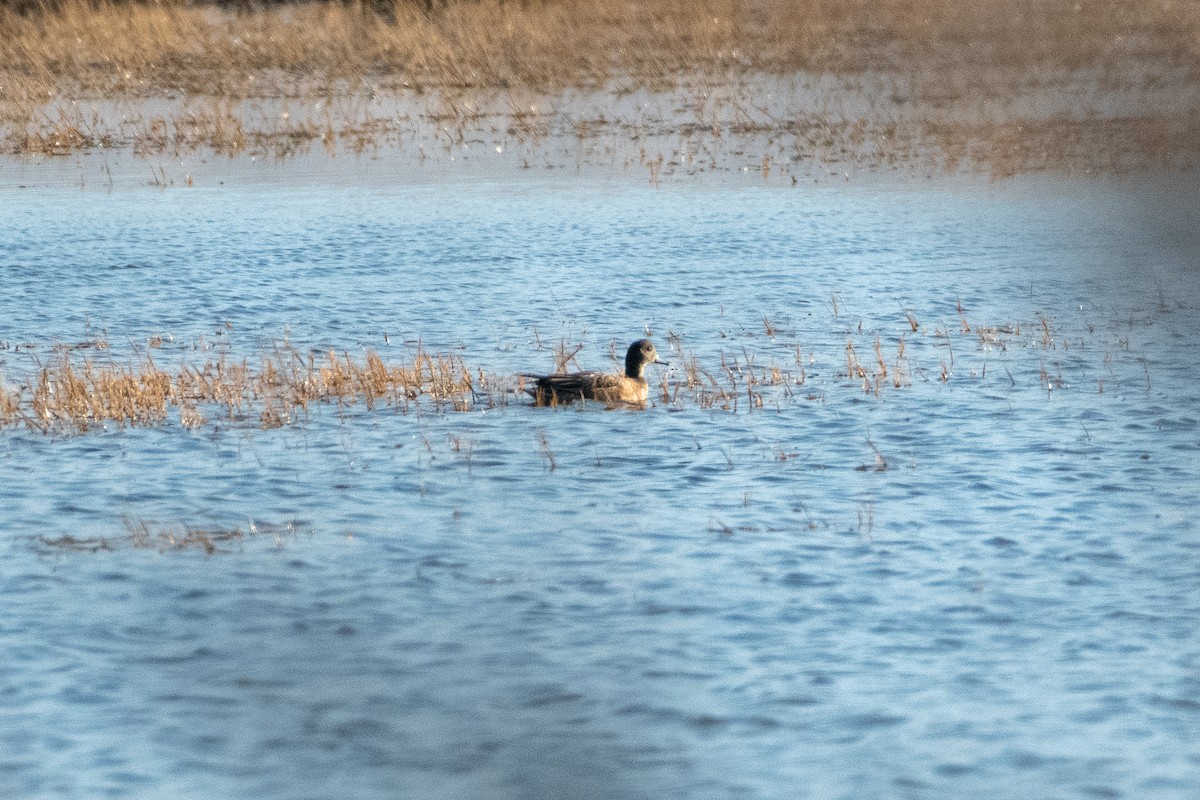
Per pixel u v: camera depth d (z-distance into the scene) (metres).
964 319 77.31
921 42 171.38
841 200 111.44
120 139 137.38
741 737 34.06
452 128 139.50
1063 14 182.25
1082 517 47.97
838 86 154.38
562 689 36.44
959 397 62.81
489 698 36.06
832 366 68.62
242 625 40.22
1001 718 34.75
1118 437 56.75
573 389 62.16
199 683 36.88
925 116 140.62
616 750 33.59
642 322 78.44
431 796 31.91
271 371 65.62
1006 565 43.97
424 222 105.19
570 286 86.88
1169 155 123.31
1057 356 69.75
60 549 45.75
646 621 40.25
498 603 41.56
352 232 102.38
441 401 63.12
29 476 53.12
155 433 58.47
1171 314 78.25
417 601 41.78
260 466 54.28
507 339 75.00
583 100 149.88
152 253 96.38
